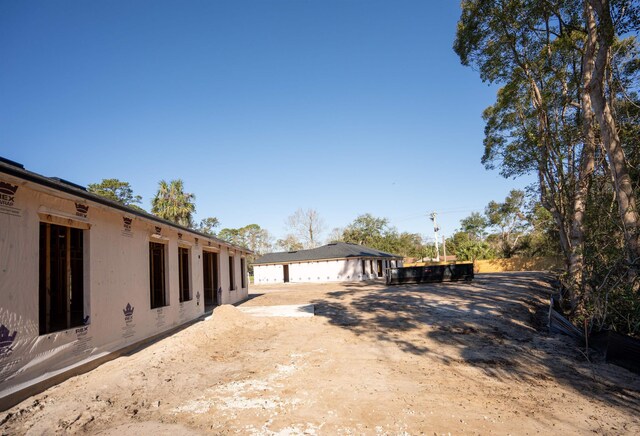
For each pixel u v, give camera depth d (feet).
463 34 41.14
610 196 35.91
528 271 115.65
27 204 16.43
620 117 34.06
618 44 34.30
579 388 16.47
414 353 23.06
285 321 36.01
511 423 12.63
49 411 13.39
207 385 16.98
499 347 24.39
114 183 115.96
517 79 43.86
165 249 32.19
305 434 11.87
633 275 23.38
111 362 21.11
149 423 12.76
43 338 16.75
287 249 192.54
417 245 209.36
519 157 50.55
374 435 11.76
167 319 31.09
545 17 38.34
